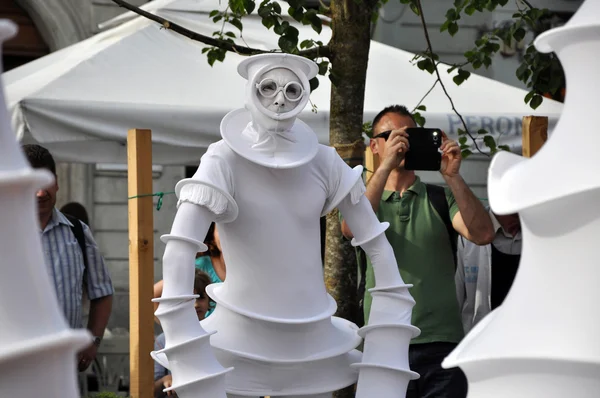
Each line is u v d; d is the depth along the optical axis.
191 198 3.59
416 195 5.23
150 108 7.27
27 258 1.08
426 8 13.82
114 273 13.54
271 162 3.65
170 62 7.89
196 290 6.31
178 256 3.56
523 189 1.24
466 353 1.28
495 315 1.35
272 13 5.51
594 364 1.16
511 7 13.66
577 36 1.24
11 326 1.06
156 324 11.28
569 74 1.27
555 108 8.14
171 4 8.38
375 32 13.89
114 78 7.56
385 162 5.03
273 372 3.70
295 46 5.41
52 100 7.14
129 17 9.16
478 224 5.08
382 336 3.87
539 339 1.21
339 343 3.84
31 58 13.88
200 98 7.50
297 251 3.73
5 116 1.09
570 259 1.21
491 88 8.34
